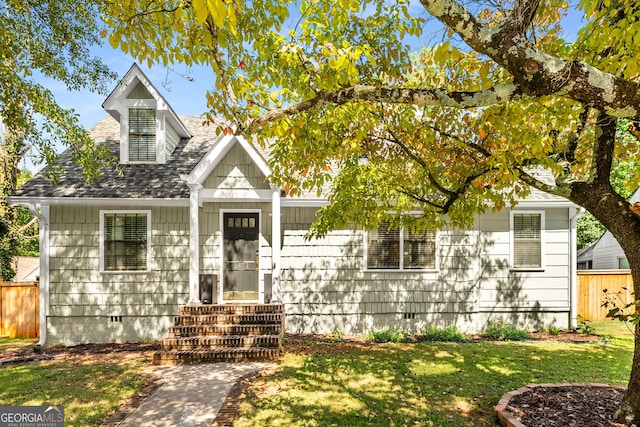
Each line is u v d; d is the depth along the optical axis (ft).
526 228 36.99
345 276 35.65
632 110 9.87
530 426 14.48
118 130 42.04
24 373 23.81
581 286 40.98
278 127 13.96
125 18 13.64
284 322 33.55
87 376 22.90
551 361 24.84
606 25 11.46
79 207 34.17
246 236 36.09
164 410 17.78
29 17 27.45
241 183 34.06
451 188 21.54
